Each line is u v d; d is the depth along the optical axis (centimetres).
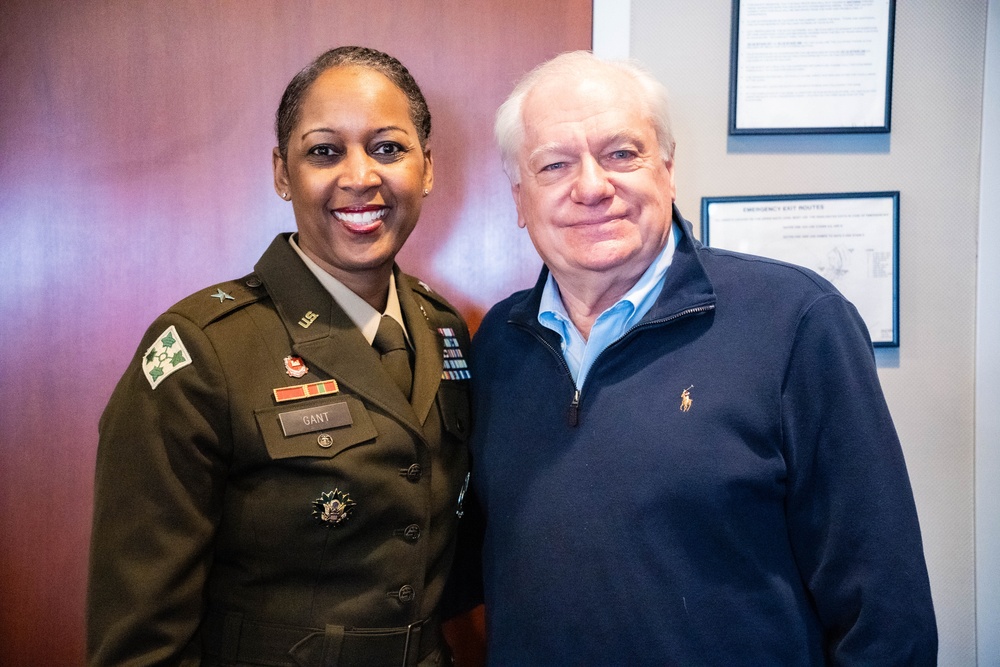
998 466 146
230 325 100
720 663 92
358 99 101
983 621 147
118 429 94
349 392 101
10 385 151
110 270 150
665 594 93
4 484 151
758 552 95
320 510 96
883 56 143
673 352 99
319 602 97
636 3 146
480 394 116
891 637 88
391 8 148
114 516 92
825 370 94
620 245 99
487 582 110
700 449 94
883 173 146
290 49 148
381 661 98
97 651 90
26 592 152
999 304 144
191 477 93
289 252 109
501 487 106
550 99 101
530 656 99
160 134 148
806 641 96
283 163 110
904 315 148
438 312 128
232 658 97
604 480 96
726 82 146
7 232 148
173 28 147
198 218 150
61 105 147
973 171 146
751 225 146
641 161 100
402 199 105
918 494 149
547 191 101
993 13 143
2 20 146
